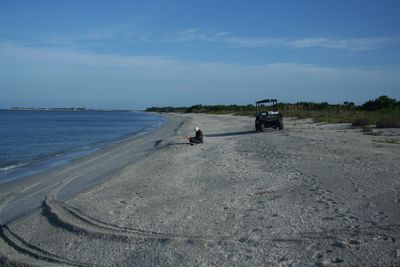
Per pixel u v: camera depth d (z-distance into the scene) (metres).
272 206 9.23
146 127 60.94
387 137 23.12
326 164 14.38
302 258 6.20
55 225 8.94
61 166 20.05
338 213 8.37
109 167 18.34
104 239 7.72
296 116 54.31
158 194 11.26
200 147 22.45
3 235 8.54
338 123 38.38
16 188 14.48
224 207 9.41
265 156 17.34
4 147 30.70
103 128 59.03
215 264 6.21
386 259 5.93
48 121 88.88
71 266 6.62
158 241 7.38
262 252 6.53
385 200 9.18
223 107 140.25
